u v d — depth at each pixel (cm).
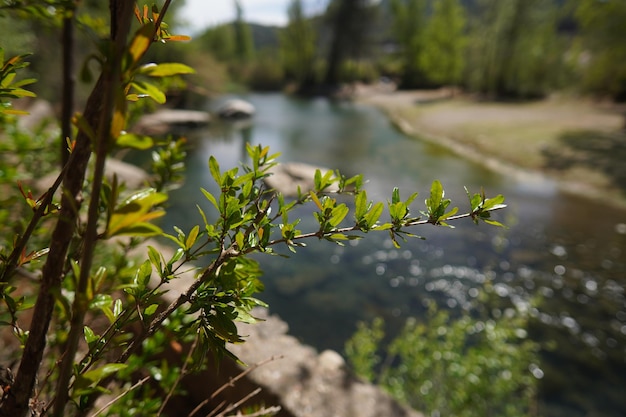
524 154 1628
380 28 5494
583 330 639
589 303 714
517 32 3266
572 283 783
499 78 3484
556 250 913
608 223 1044
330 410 213
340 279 773
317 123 2577
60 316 92
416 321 662
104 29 110
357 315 664
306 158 1628
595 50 2188
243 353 238
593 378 533
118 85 29
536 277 805
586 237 973
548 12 3209
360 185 61
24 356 42
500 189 1291
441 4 3694
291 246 56
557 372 542
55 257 39
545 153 1598
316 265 816
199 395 249
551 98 3081
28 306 61
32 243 107
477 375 348
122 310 59
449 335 399
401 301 718
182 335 56
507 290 761
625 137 1677
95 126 38
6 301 59
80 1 73
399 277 797
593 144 1622
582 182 1327
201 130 1847
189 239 58
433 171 1487
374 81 5644
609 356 577
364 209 58
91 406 62
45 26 123
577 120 2120
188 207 895
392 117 2902
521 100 3195
